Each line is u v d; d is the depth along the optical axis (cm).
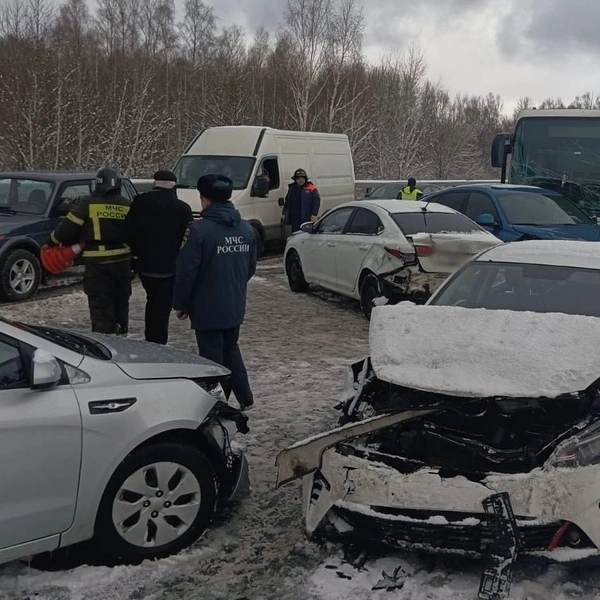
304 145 1672
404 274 883
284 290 1218
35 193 1109
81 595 347
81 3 4812
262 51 5269
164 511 381
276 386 690
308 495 380
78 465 346
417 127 5181
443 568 369
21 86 3350
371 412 397
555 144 1370
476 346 392
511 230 1030
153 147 3797
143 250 691
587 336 393
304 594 349
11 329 357
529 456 350
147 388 379
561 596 340
